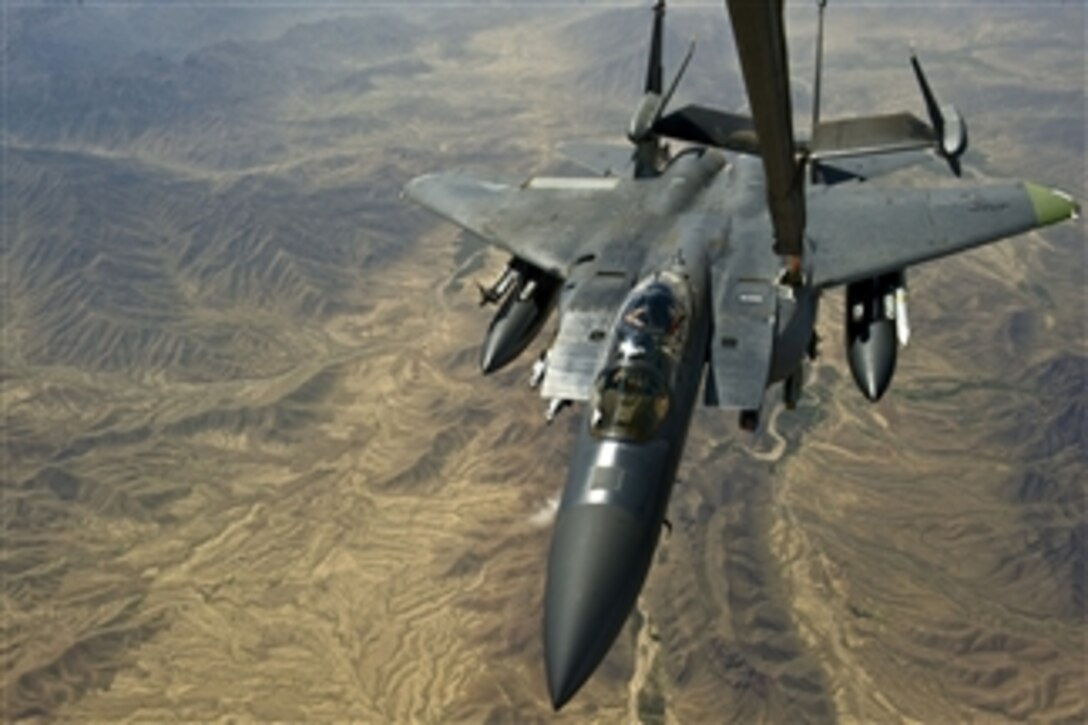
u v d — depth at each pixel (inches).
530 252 850.1
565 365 651.5
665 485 568.7
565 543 537.6
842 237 818.2
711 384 638.5
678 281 681.6
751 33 439.5
